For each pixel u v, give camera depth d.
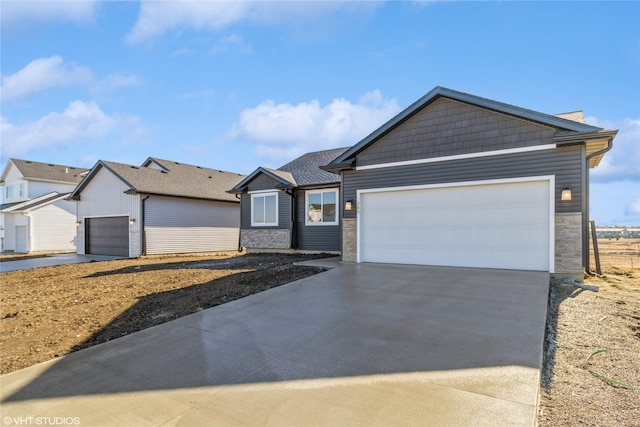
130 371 3.80
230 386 3.40
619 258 14.98
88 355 4.27
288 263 11.57
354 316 5.45
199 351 4.30
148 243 17.67
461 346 4.17
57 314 6.30
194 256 18.59
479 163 9.29
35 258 18.20
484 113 9.24
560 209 8.27
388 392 3.18
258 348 4.34
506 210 8.97
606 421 2.76
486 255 9.20
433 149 9.98
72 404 3.16
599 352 4.13
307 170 16.64
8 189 27.61
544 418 2.82
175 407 3.06
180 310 6.20
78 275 11.55
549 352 4.16
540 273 8.17
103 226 19.45
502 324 4.86
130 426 2.80
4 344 4.82
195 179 21.58
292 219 15.20
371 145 11.00
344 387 3.31
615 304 6.13
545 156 8.47
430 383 3.32
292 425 2.73
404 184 10.39
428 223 10.05
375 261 10.89
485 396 3.05
